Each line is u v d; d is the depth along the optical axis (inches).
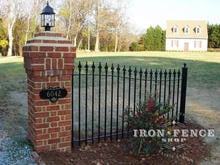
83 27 1838.1
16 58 1152.2
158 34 2042.3
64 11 1732.3
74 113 259.1
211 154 198.8
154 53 1176.8
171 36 2110.0
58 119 167.8
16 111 255.4
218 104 315.6
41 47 155.4
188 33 2138.3
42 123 163.6
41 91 160.6
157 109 181.9
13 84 406.3
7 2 1489.9
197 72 545.0
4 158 155.7
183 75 239.8
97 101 309.3
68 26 1752.0
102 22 1814.7
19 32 1598.2
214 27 2149.4
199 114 276.1
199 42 2123.5
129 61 728.3
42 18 162.7
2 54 1616.6
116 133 199.6
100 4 1790.1
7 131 197.9
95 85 404.8
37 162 153.6
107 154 179.6
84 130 214.2
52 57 159.0
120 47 1942.7
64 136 171.3
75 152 175.9
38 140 163.9
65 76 166.2
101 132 211.0
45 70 158.7
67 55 162.4
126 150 185.6
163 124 182.7
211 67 626.2
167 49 2117.4
